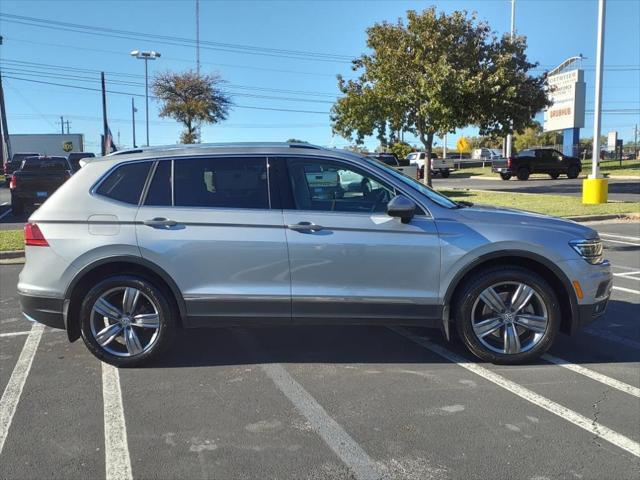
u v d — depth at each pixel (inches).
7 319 255.0
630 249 428.5
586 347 209.8
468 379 181.3
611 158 2255.2
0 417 157.3
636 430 147.4
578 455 135.3
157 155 193.0
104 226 186.5
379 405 163.0
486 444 140.6
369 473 128.3
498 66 826.8
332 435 145.8
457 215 187.9
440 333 227.9
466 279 189.2
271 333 229.6
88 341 191.2
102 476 128.0
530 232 185.5
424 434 145.9
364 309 185.8
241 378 184.1
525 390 172.4
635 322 241.1
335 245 183.0
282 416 156.7
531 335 191.5
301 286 184.9
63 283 186.9
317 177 189.9
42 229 188.2
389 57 845.8
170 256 184.7
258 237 183.8
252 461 133.7
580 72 1567.4
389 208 179.3
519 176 1384.1
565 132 1632.6
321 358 201.5
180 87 1705.2
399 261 184.2
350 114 919.7
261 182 189.0
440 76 787.4
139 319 191.0
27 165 687.7
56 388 177.3
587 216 597.9
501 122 861.2
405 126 912.3
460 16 838.5
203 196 188.7
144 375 187.3
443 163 1608.0
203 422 153.6
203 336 226.2
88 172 193.5
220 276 185.5
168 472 129.3
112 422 154.0
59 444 142.3
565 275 185.3
